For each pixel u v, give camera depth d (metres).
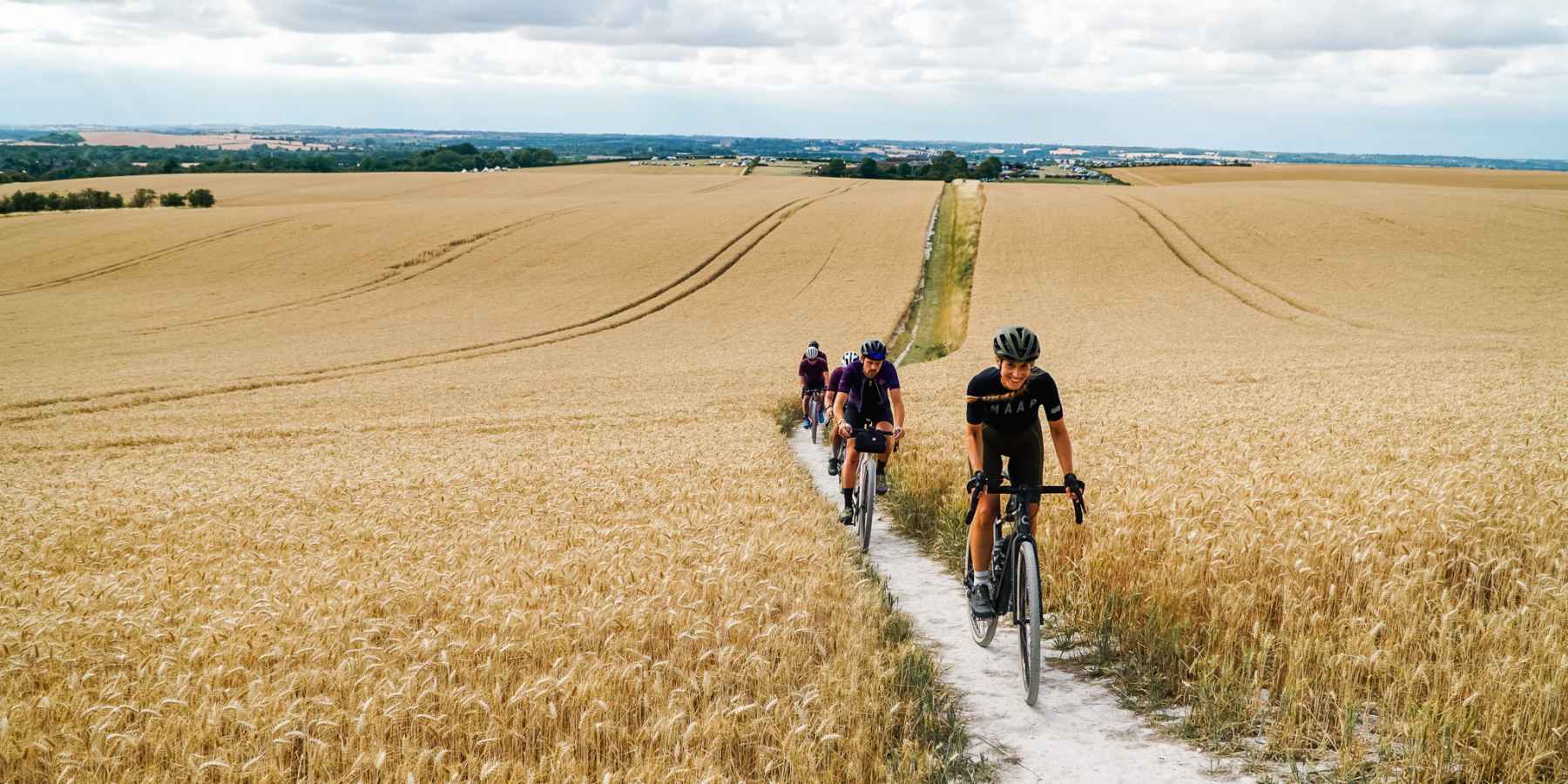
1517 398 16.64
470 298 55.38
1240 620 5.35
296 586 6.99
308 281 60.12
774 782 3.94
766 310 50.75
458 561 7.90
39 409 28.58
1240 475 9.27
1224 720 4.61
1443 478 8.12
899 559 8.62
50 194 105.75
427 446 18.95
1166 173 141.88
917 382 27.25
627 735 4.29
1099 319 44.50
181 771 4.03
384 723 4.37
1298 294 47.28
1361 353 31.66
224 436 22.39
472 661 5.18
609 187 115.31
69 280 61.72
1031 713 5.02
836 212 76.31
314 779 4.00
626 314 50.38
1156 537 7.00
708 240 67.31
